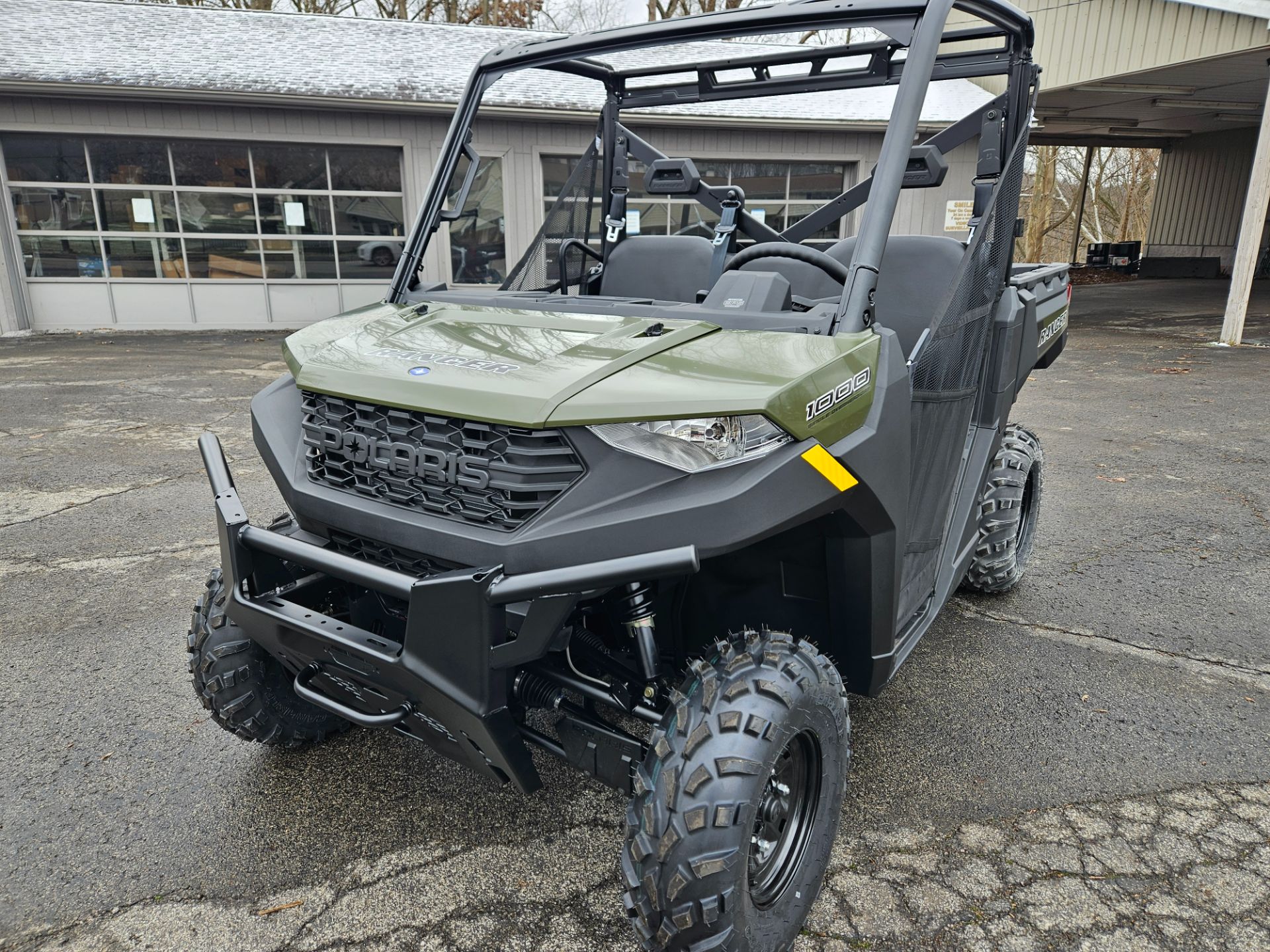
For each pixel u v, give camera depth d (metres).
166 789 2.53
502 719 1.75
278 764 2.66
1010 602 3.88
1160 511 5.11
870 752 2.74
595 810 2.45
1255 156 11.47
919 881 2.18
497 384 1.83
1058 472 5.94
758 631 2.01
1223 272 24.94
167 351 11.44
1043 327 3.86
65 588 3.92
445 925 2.03
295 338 2.34
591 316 2.23
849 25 2.12
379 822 2.40
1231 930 2.03
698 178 3.06
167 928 2.02
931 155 2.77
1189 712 2.99
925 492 2.51
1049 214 30.44
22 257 13.02
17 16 14.03
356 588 2.30
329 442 2.04
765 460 1.77
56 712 2.91
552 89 14.08
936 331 2.39
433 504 1.87
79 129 12.59
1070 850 2.30
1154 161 32.31
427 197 2.78
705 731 1.70
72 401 8.09
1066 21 14.25
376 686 1.91
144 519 4.85
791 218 15.16
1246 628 3.63
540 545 1.72
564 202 3.36
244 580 2.07
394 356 2.07
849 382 1.92
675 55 9.72
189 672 3.19
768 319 2.10
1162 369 10.21
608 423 1.72
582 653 2.20
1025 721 2.93
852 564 2.09
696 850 1.62
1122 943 1.99
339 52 14.80
